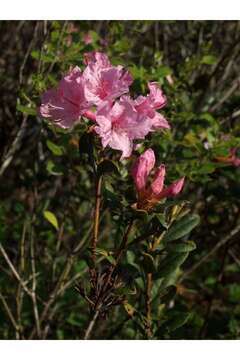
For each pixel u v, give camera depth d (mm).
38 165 1042
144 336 745
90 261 641
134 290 681
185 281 1143
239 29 1194
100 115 583
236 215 943
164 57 1140
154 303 721
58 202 1144
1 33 1247
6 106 1119
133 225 660
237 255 1244
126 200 689
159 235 667
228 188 1020
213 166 841
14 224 1094
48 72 861
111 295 652
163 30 1196
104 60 620
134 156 783
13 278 975
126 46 921
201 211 1087
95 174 618
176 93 895
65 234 1136
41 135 1007
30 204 1175
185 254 677
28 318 1004
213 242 1097
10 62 1213
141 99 610
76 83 595
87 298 651
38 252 1010
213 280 1124
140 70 826
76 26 1068
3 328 983
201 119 942
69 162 900
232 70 1239
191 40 1184
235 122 1116
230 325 922
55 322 1019
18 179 1263
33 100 870
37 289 991
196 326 946
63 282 946
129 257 681
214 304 1130
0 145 1069
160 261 721
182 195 1087
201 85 1053
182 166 852
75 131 799
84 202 1064
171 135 851
